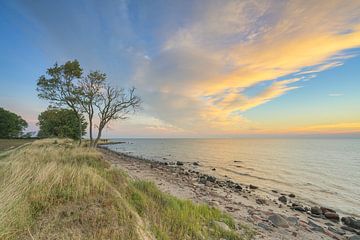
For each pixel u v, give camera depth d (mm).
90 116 29750
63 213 4480
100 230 4051
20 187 5219
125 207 5258
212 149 74062
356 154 50438
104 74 29734
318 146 89500
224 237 5832
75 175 6691
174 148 82125
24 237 3604
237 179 22078
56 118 40562
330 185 19203
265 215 9977
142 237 4242
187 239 5125
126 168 22266
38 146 18266
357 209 13039
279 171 26703
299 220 10125
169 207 7012
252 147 84375
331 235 8438
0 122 63531
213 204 10664
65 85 28172
